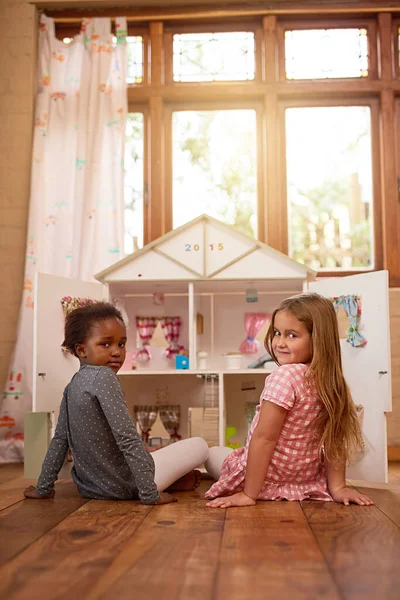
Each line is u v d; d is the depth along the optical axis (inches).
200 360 125.8
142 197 153.9
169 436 128.5
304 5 152.8
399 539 54.6
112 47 152.9
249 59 156.2
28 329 144.9
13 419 142.6
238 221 152.9
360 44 155.4
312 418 75.3
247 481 72.8
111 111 150.5
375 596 39.4
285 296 131.8
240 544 52.7
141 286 123.3
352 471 99.3
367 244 152.0
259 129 154.7
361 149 154.0
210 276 116.1
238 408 128.2
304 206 153.2
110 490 76.5
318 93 152.4
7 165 150.7
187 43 157.2
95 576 43.6
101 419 76.5
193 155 155.0
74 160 150.8
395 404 142.9
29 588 40.9
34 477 103.8
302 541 53.7
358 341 99.9
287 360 77.7
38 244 147.3
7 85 152.3
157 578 43.1
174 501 74.5
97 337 80.6
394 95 152.7
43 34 154.9
